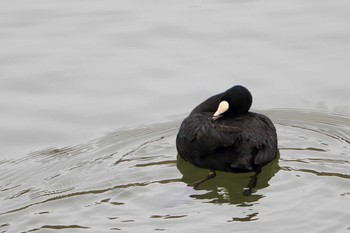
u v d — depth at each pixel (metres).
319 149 12.85
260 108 14.63
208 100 13.16
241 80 15.52
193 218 10.80
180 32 17.50
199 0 19.31
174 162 12.56
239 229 10.40
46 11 18.81
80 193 11.68
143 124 14.21
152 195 11.55
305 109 14.54
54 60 16.53
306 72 15.73
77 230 10.62
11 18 18.45
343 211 10.72
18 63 16.45
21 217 11.06
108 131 14.04
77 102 15.11
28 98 15.30
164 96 15.15
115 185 11.86
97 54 16.73
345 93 15.04
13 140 13.96
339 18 17.80
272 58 16.27
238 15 18.20
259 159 11.78
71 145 13.59
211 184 12.00
